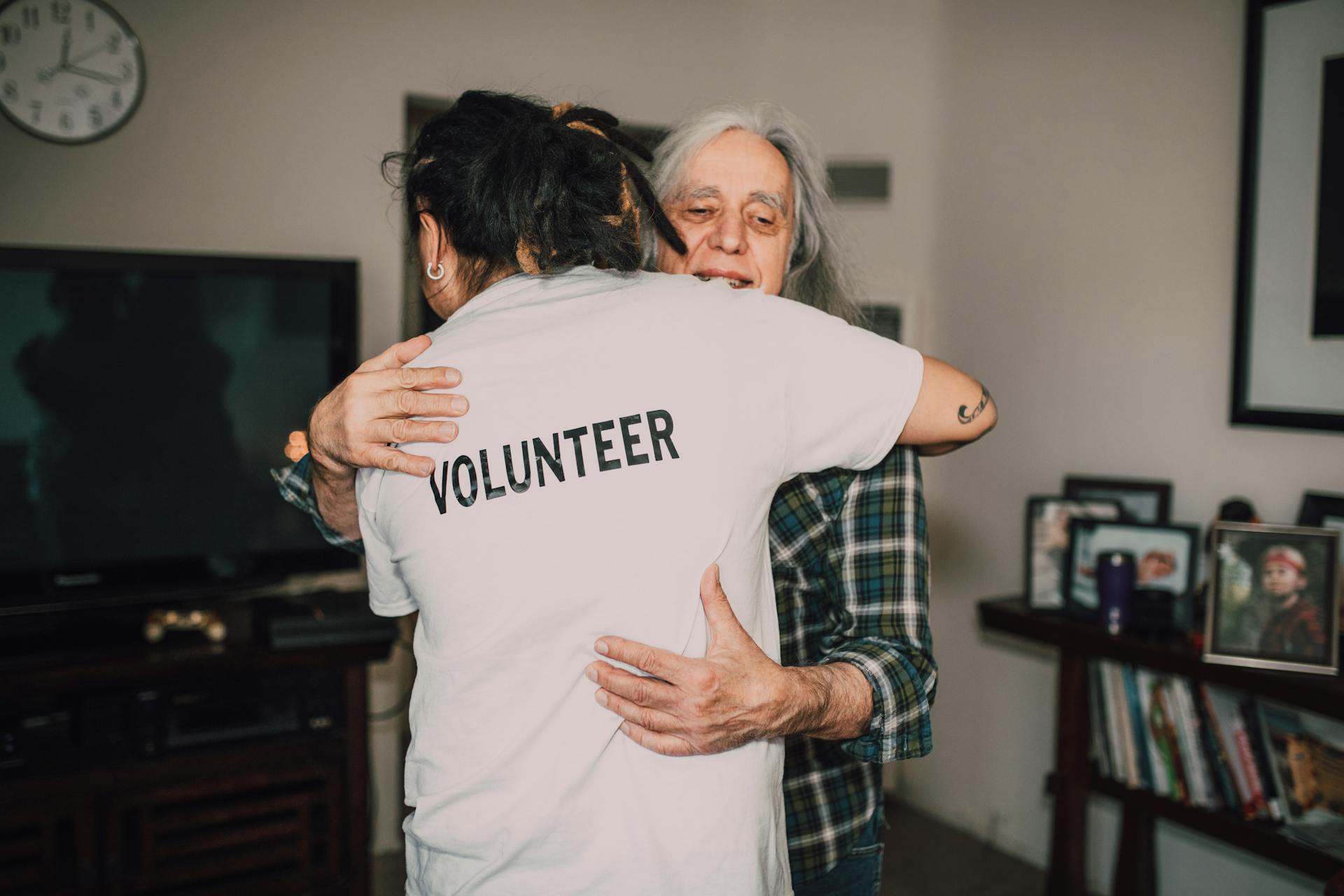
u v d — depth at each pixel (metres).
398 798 2.84
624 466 0.71
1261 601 1.92
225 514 2.37
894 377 0.81
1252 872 2.19
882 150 3.07
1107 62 2.48
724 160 1.12
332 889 2.28
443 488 0.74
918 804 3.12
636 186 0.89
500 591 0.71
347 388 0.81
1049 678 2.68
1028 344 2.71
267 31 2.57
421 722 0.76
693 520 0.72
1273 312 2.11
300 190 2.62
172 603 2.49
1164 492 2.32
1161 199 2.37
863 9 3.07
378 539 0.84
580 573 0.71
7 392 2.17
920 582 0.96
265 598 2.46
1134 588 2.15
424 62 2.75
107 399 2.25
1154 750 2.15
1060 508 2.41
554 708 0.71
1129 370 2.45
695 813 0.72
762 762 0.77
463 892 0.72
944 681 3.02
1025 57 2.70
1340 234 1.99
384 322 2.74
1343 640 1.90
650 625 0.72
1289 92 2.06
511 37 2.86
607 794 0.71
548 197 0.80
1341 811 1.87
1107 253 2.49
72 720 2.09
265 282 2.37
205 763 2.16
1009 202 2.76
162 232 2.49
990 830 2.88
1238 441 2.21
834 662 0.90
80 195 2.40
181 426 2.32
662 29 3.07
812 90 3.15
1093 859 2.55
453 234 0.85
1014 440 2.76
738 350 0.76
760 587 0.80
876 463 0.86
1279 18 2.07
